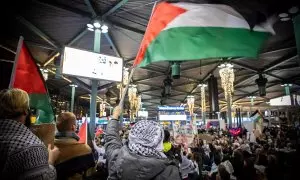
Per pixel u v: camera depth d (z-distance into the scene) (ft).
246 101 118.32
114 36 38.83
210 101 67.67
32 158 4.75
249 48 9.29
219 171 16.25
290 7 17.34
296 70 63.93
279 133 47.67
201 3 9.96
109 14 30.60
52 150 6.74
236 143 37.32
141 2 28.66
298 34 18.93
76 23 34.04
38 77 10.52
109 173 5.88
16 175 4.58
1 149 4.68
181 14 9.84
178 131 44.65
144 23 33.94
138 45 42.57
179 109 79.71
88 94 90.58
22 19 32.24
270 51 46.98
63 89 80.94
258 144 36.40
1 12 31.24
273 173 17.16
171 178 5.16
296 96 65.26
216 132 57.00
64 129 8.56
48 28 35.35
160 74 65.67
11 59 42.96
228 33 9.41
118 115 7.60
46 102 10.56
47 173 4.88
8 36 38.14
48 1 28.73
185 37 9.50
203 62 56.75
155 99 109.50
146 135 5.64
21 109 5.51
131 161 5.30
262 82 61.72
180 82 77.25
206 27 9.53
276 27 35.53
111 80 23.35
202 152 32.48
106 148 6.68
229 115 63.82
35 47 43.98
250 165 17.25
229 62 55.11
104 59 23.32
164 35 9.72
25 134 5.08
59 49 40.75
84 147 8.61
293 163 19.49
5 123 5.14
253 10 9.76
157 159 5.33
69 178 7.91
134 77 70.08
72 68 21.42
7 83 36.47
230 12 9.68
